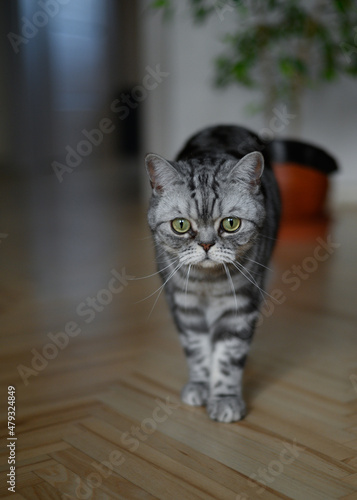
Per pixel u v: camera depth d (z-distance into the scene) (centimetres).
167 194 175
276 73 469
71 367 211
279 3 412
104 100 845
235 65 416
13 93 803
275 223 205
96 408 181
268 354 220
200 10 404
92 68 827
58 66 804
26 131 813
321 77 451
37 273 333
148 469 148
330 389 192
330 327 246
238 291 178
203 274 175
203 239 168
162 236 176
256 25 425
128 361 216
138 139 861
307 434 165
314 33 415
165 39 514
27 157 822
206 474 145
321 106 514
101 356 221
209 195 170
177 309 187
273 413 177
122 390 194
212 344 189
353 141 516
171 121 527
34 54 789
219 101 509
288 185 428
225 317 182
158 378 203
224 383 182
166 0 387
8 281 319
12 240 419
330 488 139
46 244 404
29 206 560
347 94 509
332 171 450
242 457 153
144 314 266
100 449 158
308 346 227
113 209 533
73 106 829
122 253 373
